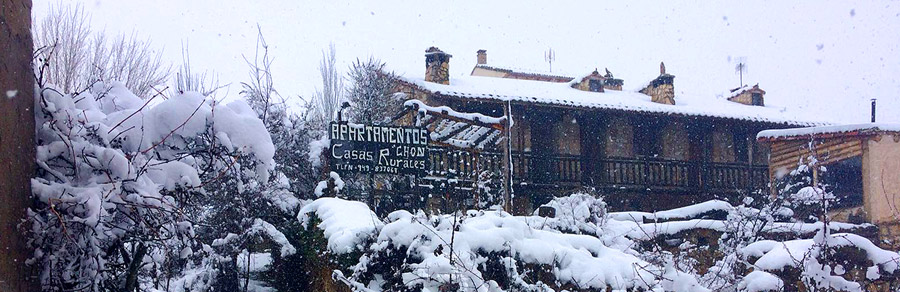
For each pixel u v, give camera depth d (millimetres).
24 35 4645
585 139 22562
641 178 22859
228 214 10141
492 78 24469
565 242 8086
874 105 24016
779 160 21922
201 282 9953
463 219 7789
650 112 22562
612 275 7559
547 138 22156
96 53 18984
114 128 5145
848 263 10148
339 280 7492
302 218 9836
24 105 4598
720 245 12914
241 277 11062
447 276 6281
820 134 20422
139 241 5227
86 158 4875
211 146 5559
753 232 13461
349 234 7609
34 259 4617
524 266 7551
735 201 23594
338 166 12562
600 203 12000
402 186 13906
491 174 15445
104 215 4840
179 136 5527
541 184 21281
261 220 10273
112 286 5316
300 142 13336
